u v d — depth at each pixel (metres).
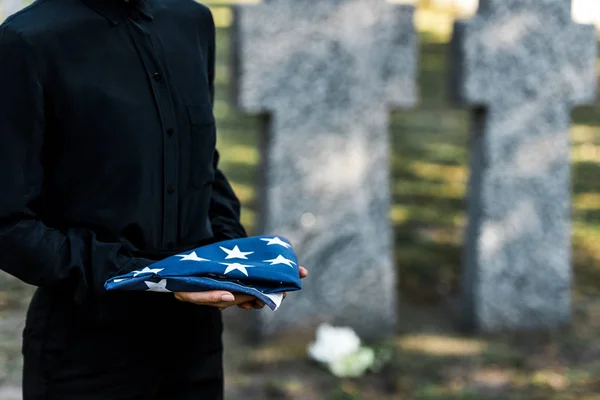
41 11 2.05
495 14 4.82
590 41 4.95
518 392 4.44
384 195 4.91
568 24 4.91
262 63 4.59
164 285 1.94
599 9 11.65
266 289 2.00
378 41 4.75
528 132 4.98
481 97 4.89
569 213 5.12
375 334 5.00
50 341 2.12
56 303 2.12
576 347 5.01
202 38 2.35
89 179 2.08
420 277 5.97
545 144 5.02
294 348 4.84
